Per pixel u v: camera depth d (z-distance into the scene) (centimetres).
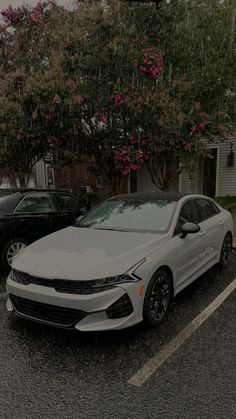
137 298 324
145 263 337
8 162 1061
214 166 1331
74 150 944
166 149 870
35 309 333
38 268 334
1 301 440
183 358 298
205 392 253
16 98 821
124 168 885
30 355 309
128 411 235
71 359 301
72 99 776
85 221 476
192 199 494
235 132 988
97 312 306
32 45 898
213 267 569
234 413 231
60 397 251
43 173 1809
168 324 363
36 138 884
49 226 611
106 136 888
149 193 518
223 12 880
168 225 414
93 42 797
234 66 909
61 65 803
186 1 880
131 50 797
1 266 544
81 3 853
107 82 828
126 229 425
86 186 1639
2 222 536
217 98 904
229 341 326
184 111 846
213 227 506
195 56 870
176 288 396
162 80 838
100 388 260
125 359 299
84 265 325
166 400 245
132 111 816
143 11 820
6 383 270
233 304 414
